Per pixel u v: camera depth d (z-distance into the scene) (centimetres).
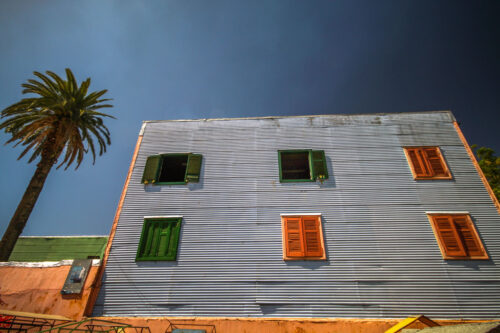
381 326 733
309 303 789
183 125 1178
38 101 1277
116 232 937
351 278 816
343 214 927
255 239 901
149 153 1113
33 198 1201
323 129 1123
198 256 882
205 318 773
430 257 836
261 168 1047
